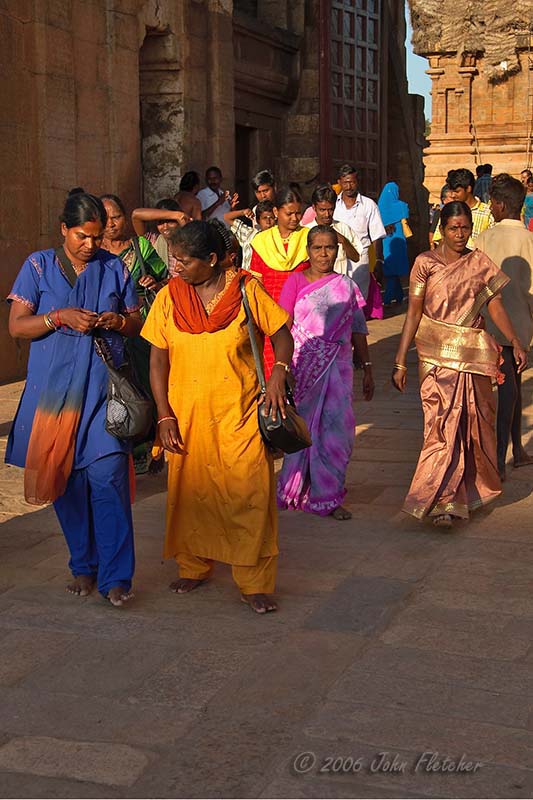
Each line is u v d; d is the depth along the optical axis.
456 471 5.55
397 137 21.36
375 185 20.23
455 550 5.33
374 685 3.81
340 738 3.42
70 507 4.77
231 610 4.58
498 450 6.60
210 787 3.16
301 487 6.00
